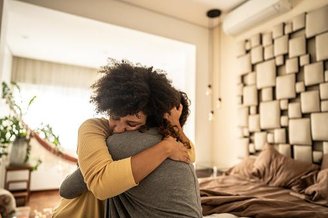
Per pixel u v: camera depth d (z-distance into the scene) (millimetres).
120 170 543
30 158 3842
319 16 2061
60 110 4562
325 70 2037
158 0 2666
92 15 2502
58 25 2957
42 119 4395
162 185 589
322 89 2027
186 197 604
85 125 687
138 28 2760
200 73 3191
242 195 1614
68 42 3541
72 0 2414
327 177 1679
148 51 3732
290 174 1994
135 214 612
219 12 2893
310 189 1691
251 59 2705
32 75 4398
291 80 2268
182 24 3088
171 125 694
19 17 2732
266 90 2506
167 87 668
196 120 3105
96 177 562
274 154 2240
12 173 3990
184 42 3092
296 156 2193
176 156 624
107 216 678
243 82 2814
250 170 2324
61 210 778
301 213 1303
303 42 2189
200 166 3035
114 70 665
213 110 3223
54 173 4336
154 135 650
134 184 551
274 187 1991
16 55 4262
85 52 3979
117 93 618
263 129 2547
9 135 2371
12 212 2512
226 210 1396
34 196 3943
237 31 2852
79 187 705
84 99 4770
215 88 3234
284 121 2320
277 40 2416
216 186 2014
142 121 657
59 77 4613
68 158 4172
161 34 2916
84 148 627
